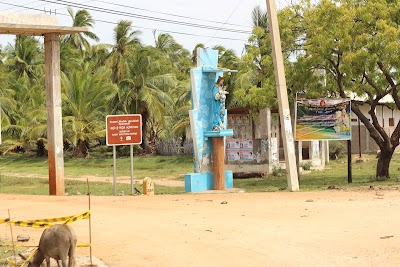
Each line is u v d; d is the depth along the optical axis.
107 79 59.47
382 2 26.84
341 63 27.98
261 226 14.35
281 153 39.72
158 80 58.31
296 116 26.92
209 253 11.73
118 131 24.17
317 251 11.66
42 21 23.88
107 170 45.62
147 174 40.97
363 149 49.75
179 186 31.02
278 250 11.82
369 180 28.80
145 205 19.08
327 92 30.02
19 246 11.57
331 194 20.80
